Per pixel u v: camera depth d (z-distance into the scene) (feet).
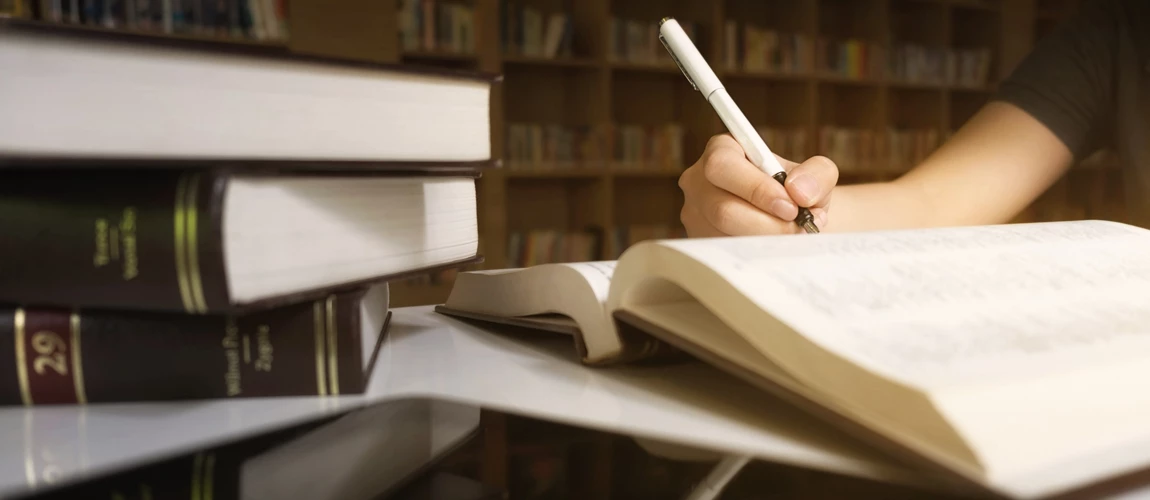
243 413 1.15
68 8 6.73
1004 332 0.99
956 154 3.57
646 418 1.11
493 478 0.88
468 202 1.71
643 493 0.82
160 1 7.09
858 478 0.86
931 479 0.85
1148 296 1.20
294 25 7.69
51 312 1.17
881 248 1.26
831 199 2.86
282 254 1.14
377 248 1.36
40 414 1.15
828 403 0.92
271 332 1.22
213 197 1.02
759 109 11.25
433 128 1.48
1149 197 3.90
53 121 1.01
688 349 1.14
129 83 1.06
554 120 10.03
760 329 0.99
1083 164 12.41
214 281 1.03
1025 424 0.79
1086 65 3.85
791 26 11.05
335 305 1.22
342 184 1.26
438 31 8.54
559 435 1.03
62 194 1.08
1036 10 12.35
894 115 12.53
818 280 1.08
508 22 8.98
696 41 10.09
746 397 1.21
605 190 9.68
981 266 1.22
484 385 1.30
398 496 0.83
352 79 1.30
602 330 1.37
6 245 1.10
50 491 0.84
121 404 1.20
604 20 9.37
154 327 1.20
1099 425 0.83
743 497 0.80
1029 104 3.75
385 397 1.22
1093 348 0.95
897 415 0.83
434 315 2.02
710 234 2.18
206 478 0.88
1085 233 1.48
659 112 10.87
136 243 1.05
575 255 9.57
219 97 1.14
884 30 11.25
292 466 0.92
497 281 1.74
